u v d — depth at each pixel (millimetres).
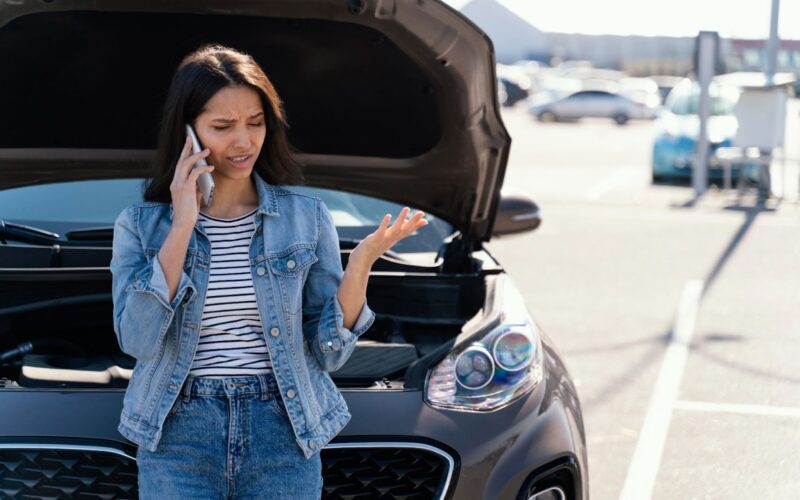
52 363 3709
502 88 47312
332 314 2768
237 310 2734
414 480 3295
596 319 8156
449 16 3812
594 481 5047
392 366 3664
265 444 2729
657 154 16484
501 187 4402
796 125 29094
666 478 5082
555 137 30781
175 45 4043
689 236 11875
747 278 9656
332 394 2885
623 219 13148
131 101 4219
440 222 4945
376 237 2729
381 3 3787
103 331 4242
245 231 2773
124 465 3182
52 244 4312
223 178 2779
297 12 3859
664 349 7309
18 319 4043
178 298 2639
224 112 2688
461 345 3570
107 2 3744
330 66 4168
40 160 4328
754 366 6914
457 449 3314
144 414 2709
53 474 3182
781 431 5707
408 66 4082
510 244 11438
